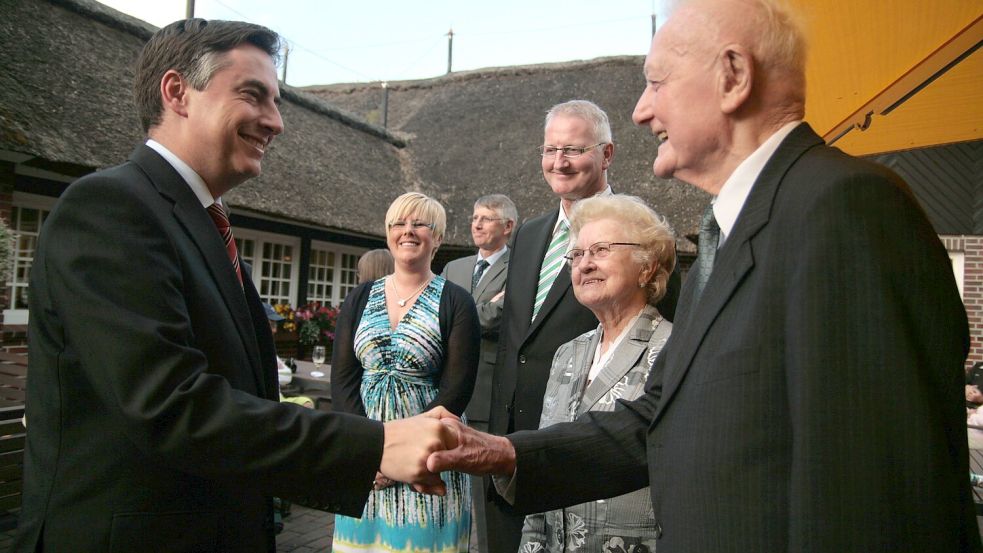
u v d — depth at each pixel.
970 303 7.20
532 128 14.36
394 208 2.70
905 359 0.75
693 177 1.13
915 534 0.73
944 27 2.05
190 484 1.15
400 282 2.71
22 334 6.45
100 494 1.10
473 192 12.94
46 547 1.09
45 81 6.86
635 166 11.95
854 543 0.74
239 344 1.26
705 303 1.01
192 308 1.18
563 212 2.51
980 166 5.03
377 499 2.43
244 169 1.36
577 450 1.44
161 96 1.32
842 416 0.76
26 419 1.17
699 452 0.93
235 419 1.05
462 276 4.35
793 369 0.82
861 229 0.80
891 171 0.88
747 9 1.01
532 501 1.42
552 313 2.29
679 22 1.06
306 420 1.12
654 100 1.12
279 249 9.95
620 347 1.80
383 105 16.53
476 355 2.65
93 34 8.47
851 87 2.59
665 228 1.90
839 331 0.78
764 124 1.02
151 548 1.10
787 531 0.84
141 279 1.07
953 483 0.75
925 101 2.75
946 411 0.77
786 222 0.89
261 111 1.35
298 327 9.92
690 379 1.00
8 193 6.12
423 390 2.57
